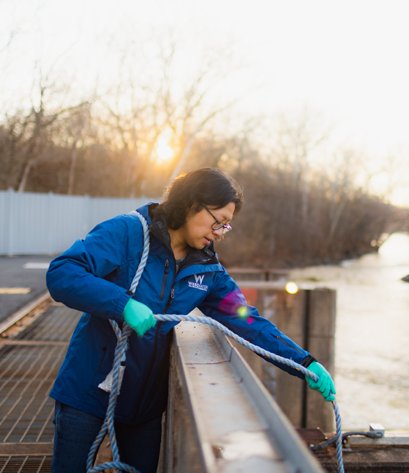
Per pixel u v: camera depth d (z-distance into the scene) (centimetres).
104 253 189
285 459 106
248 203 3638
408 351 1384
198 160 2938
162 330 203
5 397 444
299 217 4022
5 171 2298
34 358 567
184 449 147
